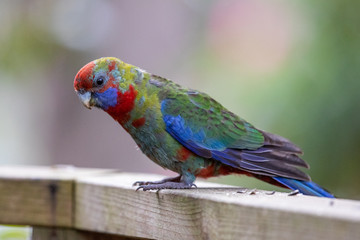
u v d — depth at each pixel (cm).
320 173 1062
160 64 1948
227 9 1291
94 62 822
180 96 834
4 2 1894
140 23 1956
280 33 1134
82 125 1964
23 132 2509
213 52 1308
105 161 1930
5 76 1944
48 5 1927
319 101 1034
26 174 809
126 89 807
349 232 413
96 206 741
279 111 1049
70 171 876
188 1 1912
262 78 1096
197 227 571
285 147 827
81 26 1948
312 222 435
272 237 464
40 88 2005
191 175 820
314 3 1070
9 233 908
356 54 1030
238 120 852
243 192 602
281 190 1184
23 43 1917
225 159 815
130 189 688
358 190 1097
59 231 792
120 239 750
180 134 812
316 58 1048
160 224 636
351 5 1045
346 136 1038
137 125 821
